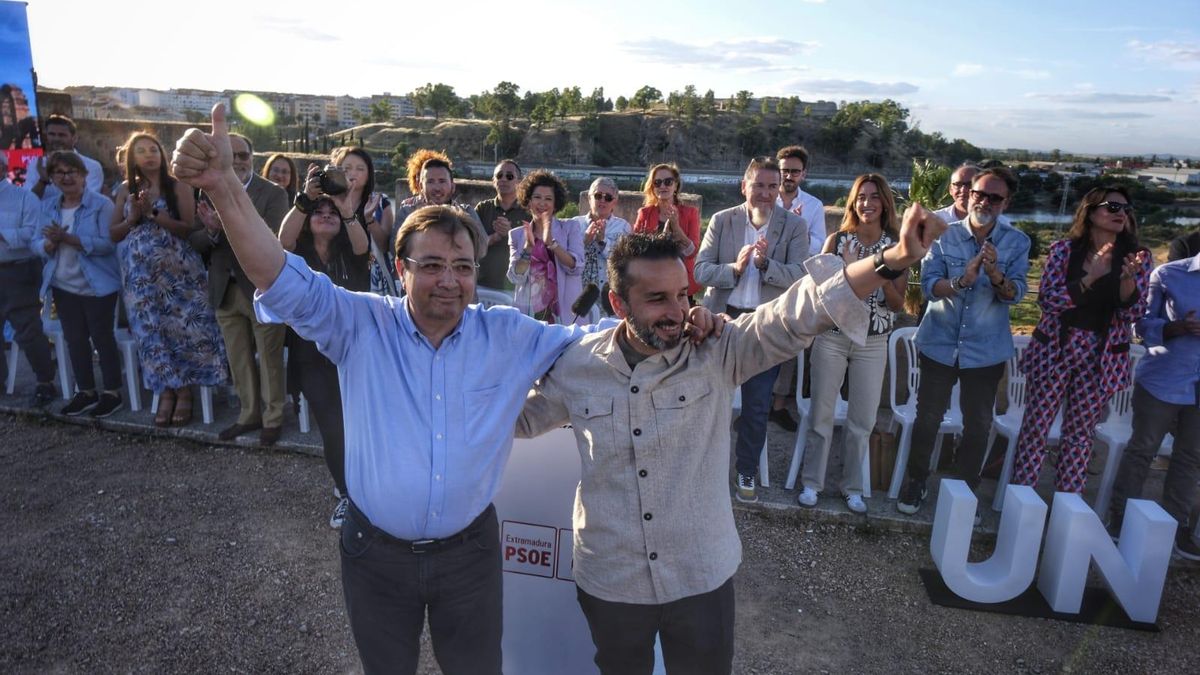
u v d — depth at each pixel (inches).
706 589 78.8
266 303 76.2
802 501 173.2
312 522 168.1
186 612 135.5
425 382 80.8
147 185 194.9
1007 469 175.8
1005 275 159.5
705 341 79.0
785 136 5925.2
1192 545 159.2
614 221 203.8
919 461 168.1
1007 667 126.6
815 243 204.8
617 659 84.6
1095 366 157.6
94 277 211.6
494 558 87.4
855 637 133.9
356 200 161.6
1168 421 157.2
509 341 83.7
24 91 285.6
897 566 156.4
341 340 82.3
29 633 128.6
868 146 5836.6
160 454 201.2
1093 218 154.6
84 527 163.8
